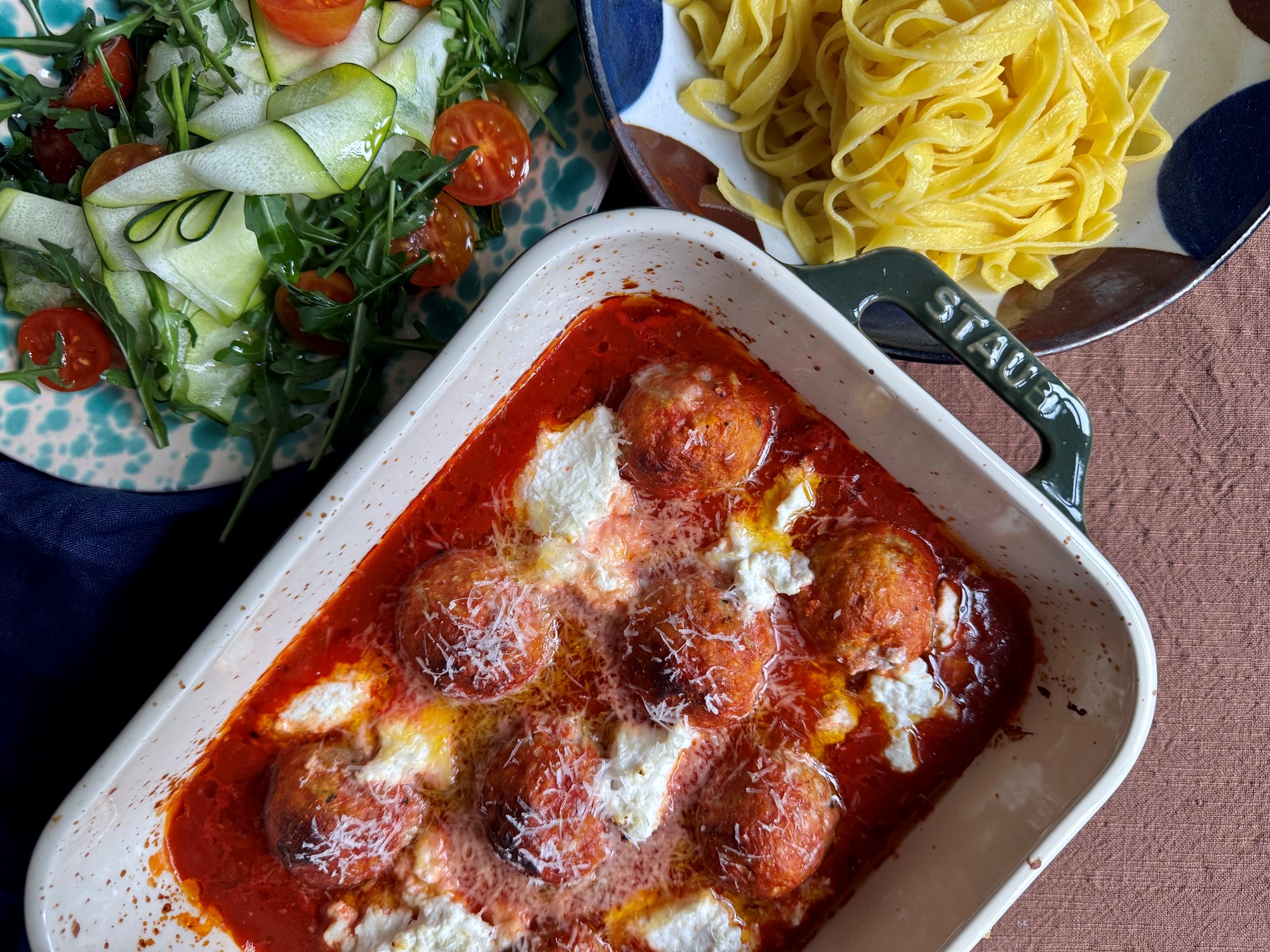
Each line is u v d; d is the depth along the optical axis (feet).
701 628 0.96
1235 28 1.12
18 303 1.12
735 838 0.96
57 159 1.14
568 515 1.00
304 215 1.09
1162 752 1.24
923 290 0.91
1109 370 1.25
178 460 1.14
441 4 1.07
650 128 1.12
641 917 1.01
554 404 1.02
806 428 1.03
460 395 0.93
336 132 1.01
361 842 0.96
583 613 1.02
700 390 0.96
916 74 1.16
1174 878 1.23
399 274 1.06
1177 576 1.24
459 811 1.01
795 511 1.01
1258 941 1.23
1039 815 0.96
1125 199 1.19
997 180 1.20
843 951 1.00
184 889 1.02
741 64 1.17
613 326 1.01
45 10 1.10
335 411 1.12
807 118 1.26
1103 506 1.25
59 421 1.12
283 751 1.01
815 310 0.90
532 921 1.01
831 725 1.03
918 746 1.03
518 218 1.16
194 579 1.17
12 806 1.15
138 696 1.17
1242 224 1.07
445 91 1.11
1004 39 1.14
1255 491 1.24
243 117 1.09
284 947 1.03
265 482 1.16
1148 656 0.92
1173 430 1.24
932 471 0.97
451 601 0.95
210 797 1.02
